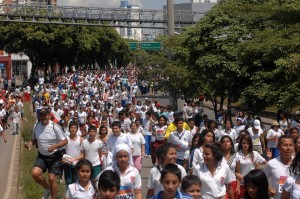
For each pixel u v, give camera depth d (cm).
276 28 2509
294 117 2241
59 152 1227
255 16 2591
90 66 11194
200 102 3005
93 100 4069
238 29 2581
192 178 723
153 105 3222
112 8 6750
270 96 2209
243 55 2406
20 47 7269
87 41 8550
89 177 883
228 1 2852
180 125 1413
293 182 814
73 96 4691
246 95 2345
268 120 4006
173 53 3250
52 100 4012
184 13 6706
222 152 979
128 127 1945
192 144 1160
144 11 6762
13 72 11088
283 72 2259
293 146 923
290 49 2278
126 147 899
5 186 1666
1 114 3244
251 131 1736
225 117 2170
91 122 1958
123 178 891
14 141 2964
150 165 2058
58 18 6700
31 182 1574
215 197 889
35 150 2255
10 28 7150
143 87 5991
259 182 740
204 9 9325
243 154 1102
